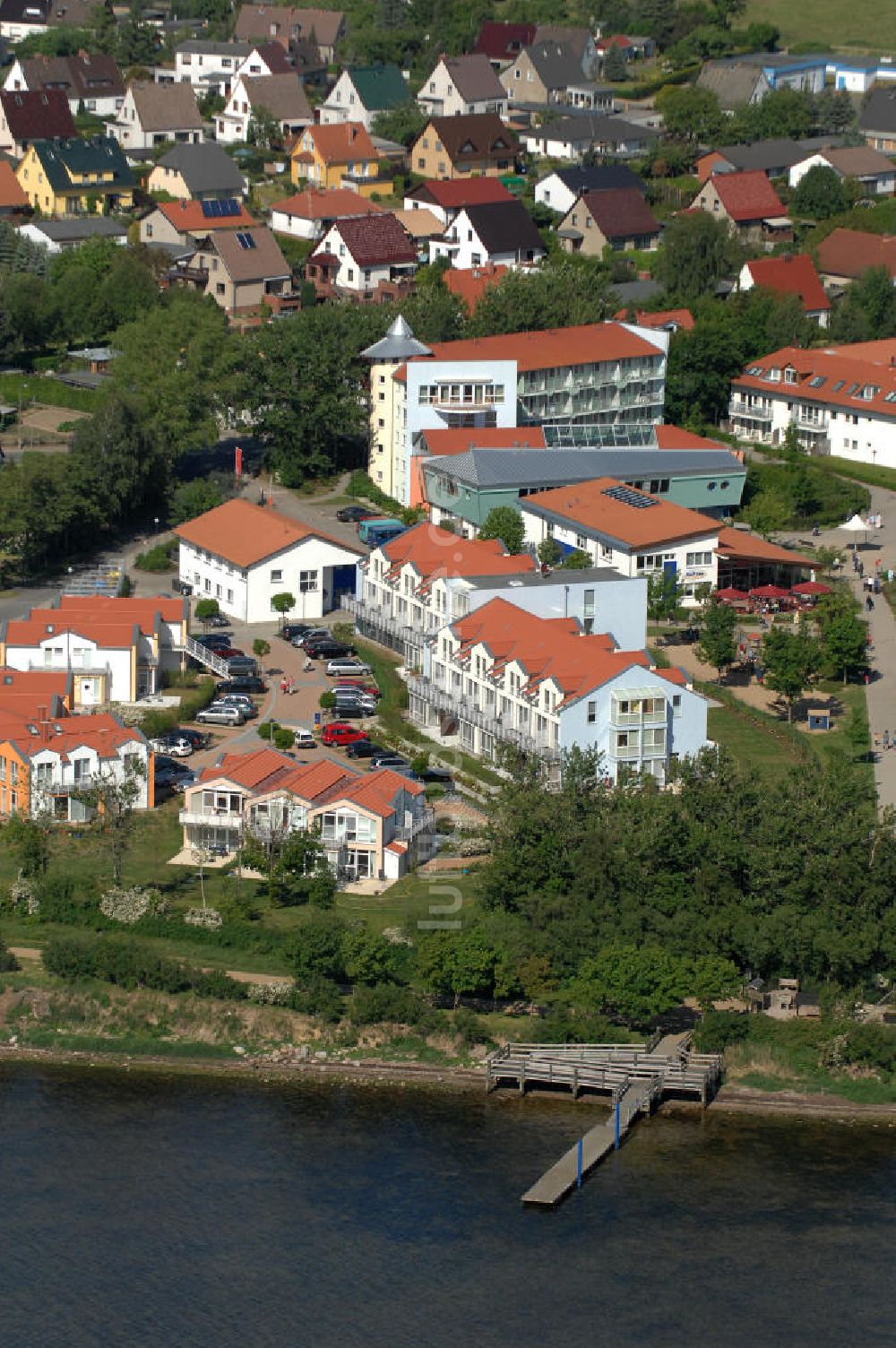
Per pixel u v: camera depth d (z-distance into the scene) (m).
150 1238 185.75
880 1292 179.88
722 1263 182.88
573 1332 175.50
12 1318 176.50
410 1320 176.88
